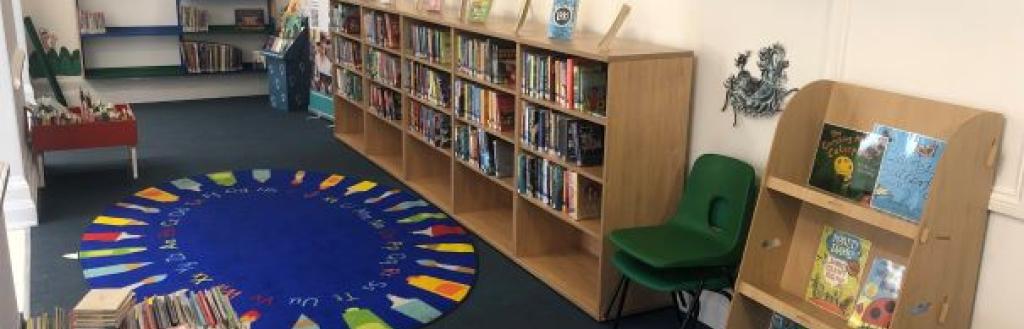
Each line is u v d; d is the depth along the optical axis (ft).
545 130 13.08
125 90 26.78
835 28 9.61
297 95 26.40
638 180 11.92
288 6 26.94
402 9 17.42
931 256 8.10
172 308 8.73
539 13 15.02
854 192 9.23
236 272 13.51
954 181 7.92
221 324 8.56
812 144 9.77
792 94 10.29
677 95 11.84
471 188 16.58
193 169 19.42
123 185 18.04
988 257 8.49
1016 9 7.88
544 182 13.34
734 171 10.99
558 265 14.12
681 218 11.80
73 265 13.64
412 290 13.05
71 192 17.46
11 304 8.08
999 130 8.09
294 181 18.72
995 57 8.12
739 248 10.73
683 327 10.97
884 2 9.07
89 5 25.95
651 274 10.82
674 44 12.19
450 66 15.79
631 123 11.60
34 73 25.08
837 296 9.44
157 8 27.02
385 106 19.39
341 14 21.18
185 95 27.78
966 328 8.76
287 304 12.35
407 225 16.05
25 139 16.97
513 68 14.32
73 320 7.98
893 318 8.11
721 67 11.39
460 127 15.92
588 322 12.27
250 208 16.76
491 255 14.74
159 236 15.03
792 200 9.96
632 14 12.97
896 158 8.84
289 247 14.70
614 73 11.23
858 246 9.30
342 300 12.57
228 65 27.81
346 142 22.17
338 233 15.49
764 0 10.53
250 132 23.32
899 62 9.01
